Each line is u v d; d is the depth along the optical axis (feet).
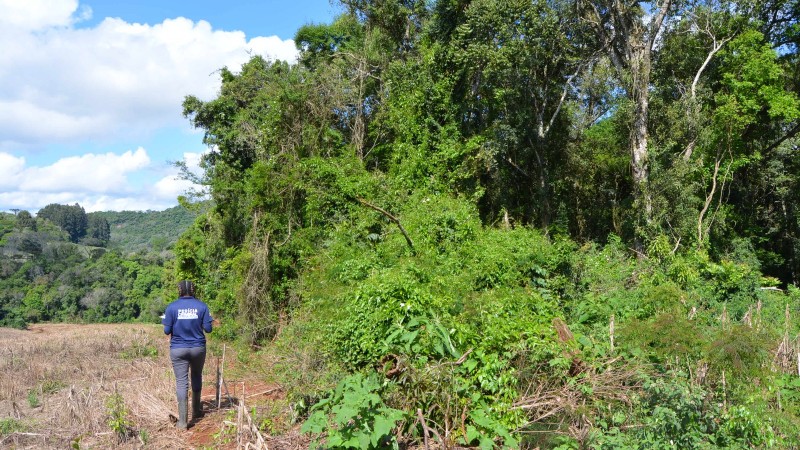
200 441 22.93
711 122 80.79
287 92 55.42
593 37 84.53
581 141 92.27
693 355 23.20
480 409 20.58
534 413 21.07
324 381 24.59
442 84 67.41
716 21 82.84
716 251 82.17
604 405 20.90
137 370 38.40
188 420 25.45
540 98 85.92
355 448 17.87
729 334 22.67
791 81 92.58
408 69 67.77
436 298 25.32
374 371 22.35
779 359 26.35
